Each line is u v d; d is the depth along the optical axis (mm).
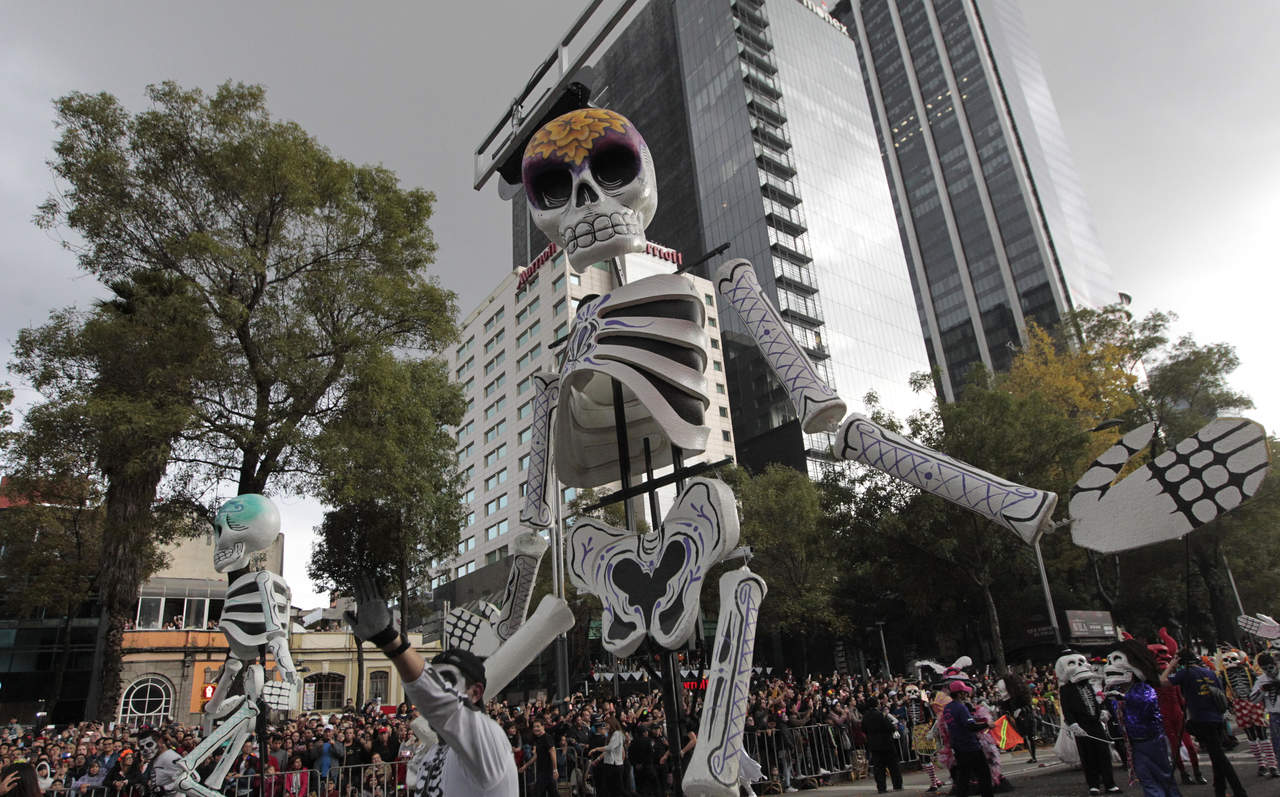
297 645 38719
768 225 66000
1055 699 17578
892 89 115125
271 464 16656
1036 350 31859
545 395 6711
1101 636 22609
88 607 35500
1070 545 25344
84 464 16062
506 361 65312
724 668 4672
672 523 5211
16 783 6812
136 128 16562
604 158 6250
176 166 17141
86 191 16281
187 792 8469
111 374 16094
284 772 11109
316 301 17594
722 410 58719
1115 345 29766
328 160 18203
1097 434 26328
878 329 69062
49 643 34656
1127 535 3982
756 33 76812
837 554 27062
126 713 32938
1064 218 101938
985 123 103875
